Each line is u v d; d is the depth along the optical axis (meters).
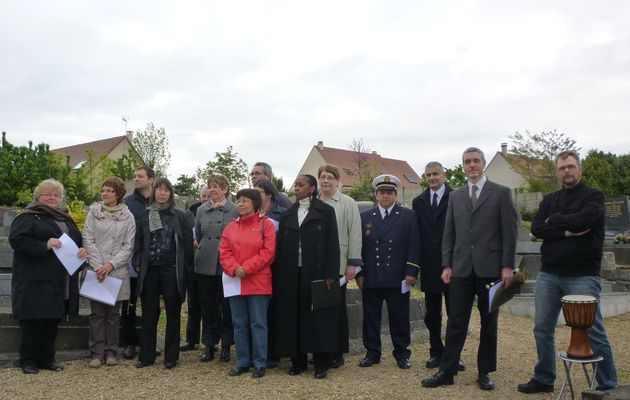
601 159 34.69
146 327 5.61
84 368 5.49
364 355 6.37
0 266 7.47
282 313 5.34
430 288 5.79
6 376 5.13
